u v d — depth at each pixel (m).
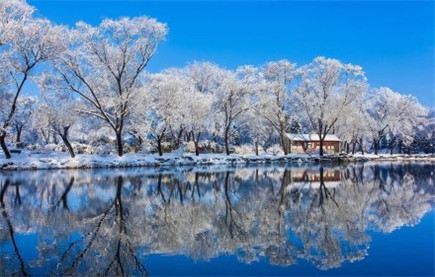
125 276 10.10
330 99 61.84
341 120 64.62
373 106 83.94
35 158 42.72
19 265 10.88
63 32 42.22
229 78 57.97
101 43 44.38
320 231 14.64
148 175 36.16
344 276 10.00
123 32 44.97
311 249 12.36
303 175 37.56
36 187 26.98
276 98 63.22
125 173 37.97
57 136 72.12
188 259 11.38
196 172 39.94
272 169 45.16
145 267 10.77
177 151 54.03
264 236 13.98
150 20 45.69
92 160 44.53
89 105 47.19
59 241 13.28
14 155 43.47
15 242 13.12
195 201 21.62
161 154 51.06
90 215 17.58
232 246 12.74
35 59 40.12
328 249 12.34
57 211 18.50
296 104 65.00
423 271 10.28
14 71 39.56
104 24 44.34
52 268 10.69
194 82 64.31
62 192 24.73
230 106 57.72
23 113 57.19
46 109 43.44
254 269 10.55
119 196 23.25
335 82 61.41
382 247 12.48
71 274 10.24
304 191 25.81
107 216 17.36
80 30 43.66
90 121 50.66
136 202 21.19
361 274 10.12
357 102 74.06
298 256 11.66
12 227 15.16
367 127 77.69
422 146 90.75
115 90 47.38
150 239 13.59
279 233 14.39
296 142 76.00
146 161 47.50
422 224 15.66
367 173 40.28
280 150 70.06
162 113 49.59
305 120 78.06
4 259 11.36
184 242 13.20
